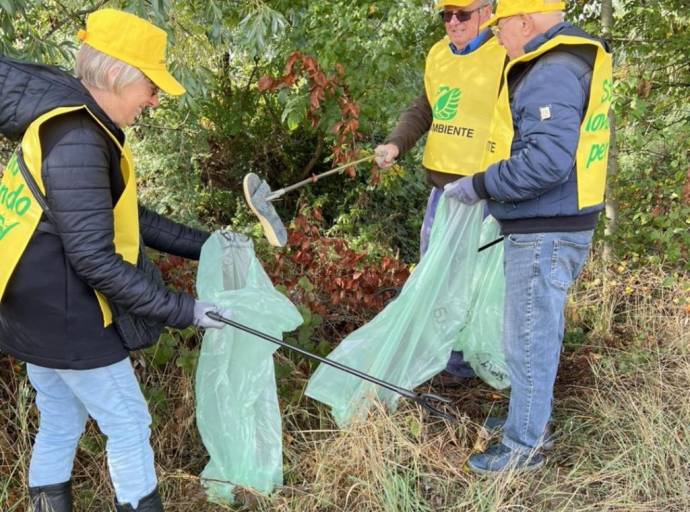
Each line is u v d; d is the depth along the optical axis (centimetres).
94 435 271
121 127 194
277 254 365
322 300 375
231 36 442
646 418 291
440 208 285
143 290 186
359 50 432
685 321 390
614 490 259
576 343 382
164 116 671
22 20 367
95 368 195
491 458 270
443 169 317
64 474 222
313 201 769
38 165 173
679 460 276
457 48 311
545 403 263
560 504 254
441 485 262
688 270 449
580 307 411
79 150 172
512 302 256
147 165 669
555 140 220
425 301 287
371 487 249
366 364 288
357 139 475
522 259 248
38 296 184
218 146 805
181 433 279
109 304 192
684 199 462
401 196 749
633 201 505
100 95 185
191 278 336
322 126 471
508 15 230
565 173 223
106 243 177
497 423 302
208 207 743
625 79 470
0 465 257
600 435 295
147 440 214
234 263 254
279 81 409
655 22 506
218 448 250
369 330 291
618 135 559
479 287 315
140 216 237
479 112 305
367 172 715
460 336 324
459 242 285
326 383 285
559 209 238
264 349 245
